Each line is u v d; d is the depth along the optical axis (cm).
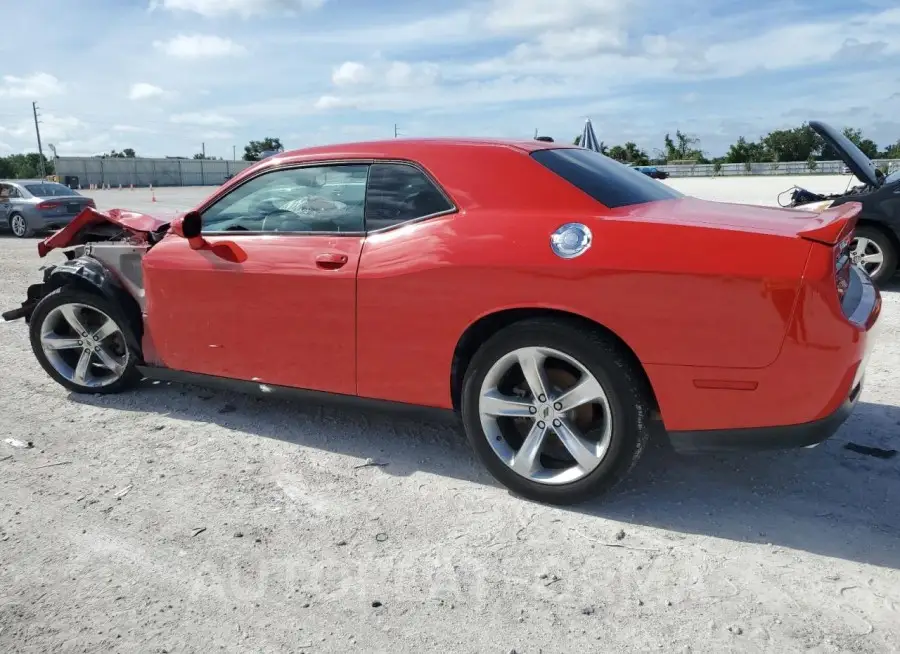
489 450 324
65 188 1795
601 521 305
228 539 296
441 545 289
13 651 230
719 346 274
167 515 316
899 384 462
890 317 646
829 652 222
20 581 268
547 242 298
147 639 236
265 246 371
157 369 428
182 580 268
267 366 379
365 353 345
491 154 331
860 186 829
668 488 333
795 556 276
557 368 312
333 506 322
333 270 345
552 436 328
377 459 370
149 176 7156
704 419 285
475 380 319
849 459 356
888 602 246
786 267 263
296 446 388
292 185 372
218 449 385
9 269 1091
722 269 270
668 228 284
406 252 328
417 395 338
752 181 3919
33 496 334
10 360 563
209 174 7650
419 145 347
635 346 284
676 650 225
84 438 402
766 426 277
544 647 229
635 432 293
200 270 388
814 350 265
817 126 789
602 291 286
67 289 448
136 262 436
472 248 311
